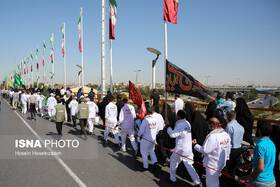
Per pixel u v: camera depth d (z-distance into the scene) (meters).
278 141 3.69
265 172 2.92
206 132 4.81
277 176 3.68
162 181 4.64
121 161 5.82
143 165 5.28
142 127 5.11
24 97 15.19
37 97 13.63
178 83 4.89
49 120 12.07
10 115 14.42
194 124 4.81
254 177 3.00
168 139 5.85
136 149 6.33
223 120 5.08
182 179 4.78
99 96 15.39
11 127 10.19
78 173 4.91
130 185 4.39
